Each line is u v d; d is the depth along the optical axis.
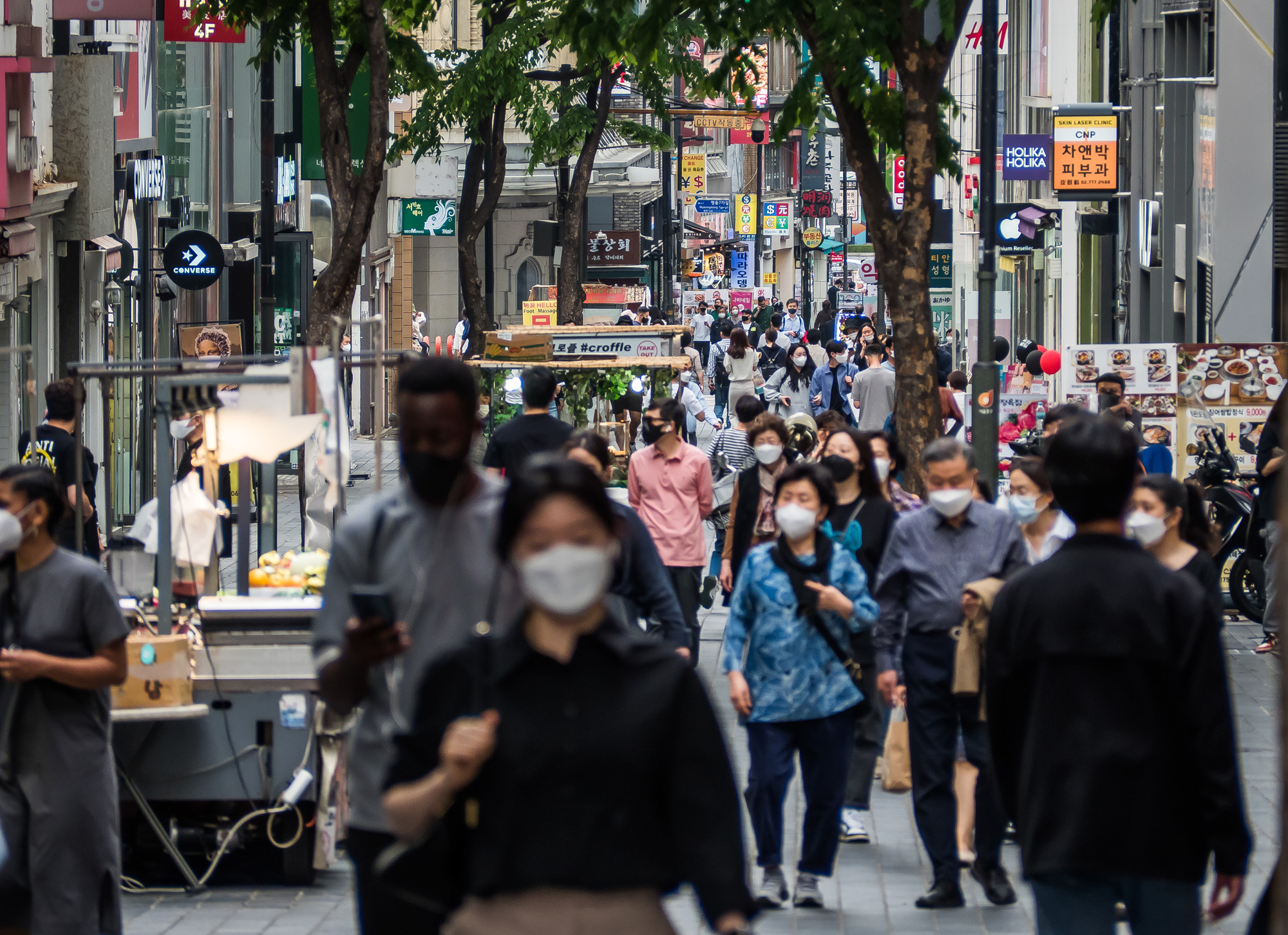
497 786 11.43
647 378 51.81
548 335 52.19
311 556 26.28
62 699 20.23
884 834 28.08
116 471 67.44
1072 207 104.25
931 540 23.83
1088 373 48.81
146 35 67.06
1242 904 23.42
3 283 52.41
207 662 24.55
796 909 23.78
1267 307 68.25
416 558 14.39
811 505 23.67
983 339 49.00
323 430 24.23
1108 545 15.62
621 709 11.47
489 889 11.44
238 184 91.62
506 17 86.00
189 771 24.61
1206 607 15.26
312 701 24.72
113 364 24.94
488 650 11.57
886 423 66.75
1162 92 84.44
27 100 50.44
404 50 56.81
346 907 23.97
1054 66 103.06
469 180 87.19
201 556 26.44
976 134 134.62
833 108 42.22
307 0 49.88
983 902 24.11
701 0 42.56
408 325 135.38
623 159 154.00
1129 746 15.21
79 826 20.20
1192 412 48.38
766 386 88.69
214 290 87.75
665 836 11.60
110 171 59.81
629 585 22.64
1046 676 15.53
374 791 14.45
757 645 23.73
